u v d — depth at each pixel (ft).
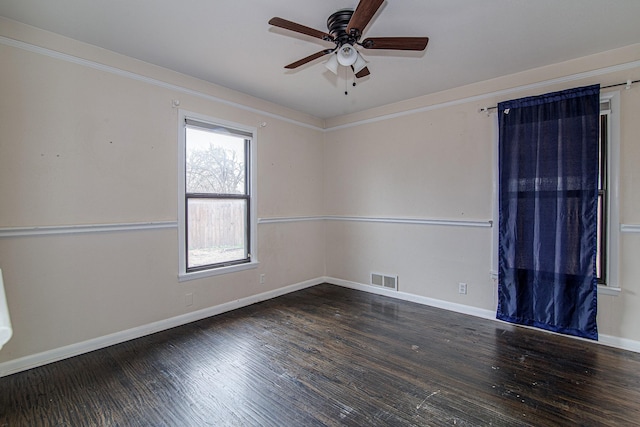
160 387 6.95
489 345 8.93
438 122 12.07
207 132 11.33
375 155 13.99
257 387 6.96
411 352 8.55
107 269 8.91
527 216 9.98
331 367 7.79
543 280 9.70
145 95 9.61
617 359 8.09
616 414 6.07
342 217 15.28
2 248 7.31
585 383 7.07
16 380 7.18
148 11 7.01
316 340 9.31
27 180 7.62
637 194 8.47
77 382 7.12
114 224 8.99
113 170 9.00
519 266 10.11
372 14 5.66
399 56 9.10
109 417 5.99
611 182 8.79
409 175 12.92
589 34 7.97
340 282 15.49
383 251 13.79
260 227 13.07
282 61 9.52
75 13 7.09
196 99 10.82
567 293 9.28
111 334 8.98
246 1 6.66
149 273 9.77
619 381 7.13
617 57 8.68
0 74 7.24
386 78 10.73
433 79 10.80
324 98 12.79
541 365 7.84
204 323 10.64
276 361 8.07
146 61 9.52
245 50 8.84
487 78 10.72
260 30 7.81
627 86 8.52
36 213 7.75
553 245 9.49
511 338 9.36
